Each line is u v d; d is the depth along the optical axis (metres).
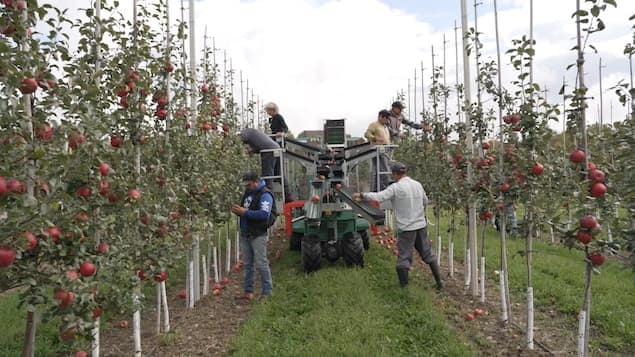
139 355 4.54
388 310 5.80
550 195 4.54
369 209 7.00
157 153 4.86
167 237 4.30
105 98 3.62
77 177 2.63
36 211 2.27
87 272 2.74
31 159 2.35
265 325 5.44
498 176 5.11
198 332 5.42
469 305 6.20
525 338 5.07
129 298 3.36
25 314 5.80
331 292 6.37
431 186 8.22
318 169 7.67
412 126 9.82
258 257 6.50
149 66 4.23
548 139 4.51
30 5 2.51
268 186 8.55
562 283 6.95
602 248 3.64
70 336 2.70
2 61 2.23
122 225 3.53
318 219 7.39
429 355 4.54
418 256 9.20
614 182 3.63
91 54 3.59
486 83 5.29
